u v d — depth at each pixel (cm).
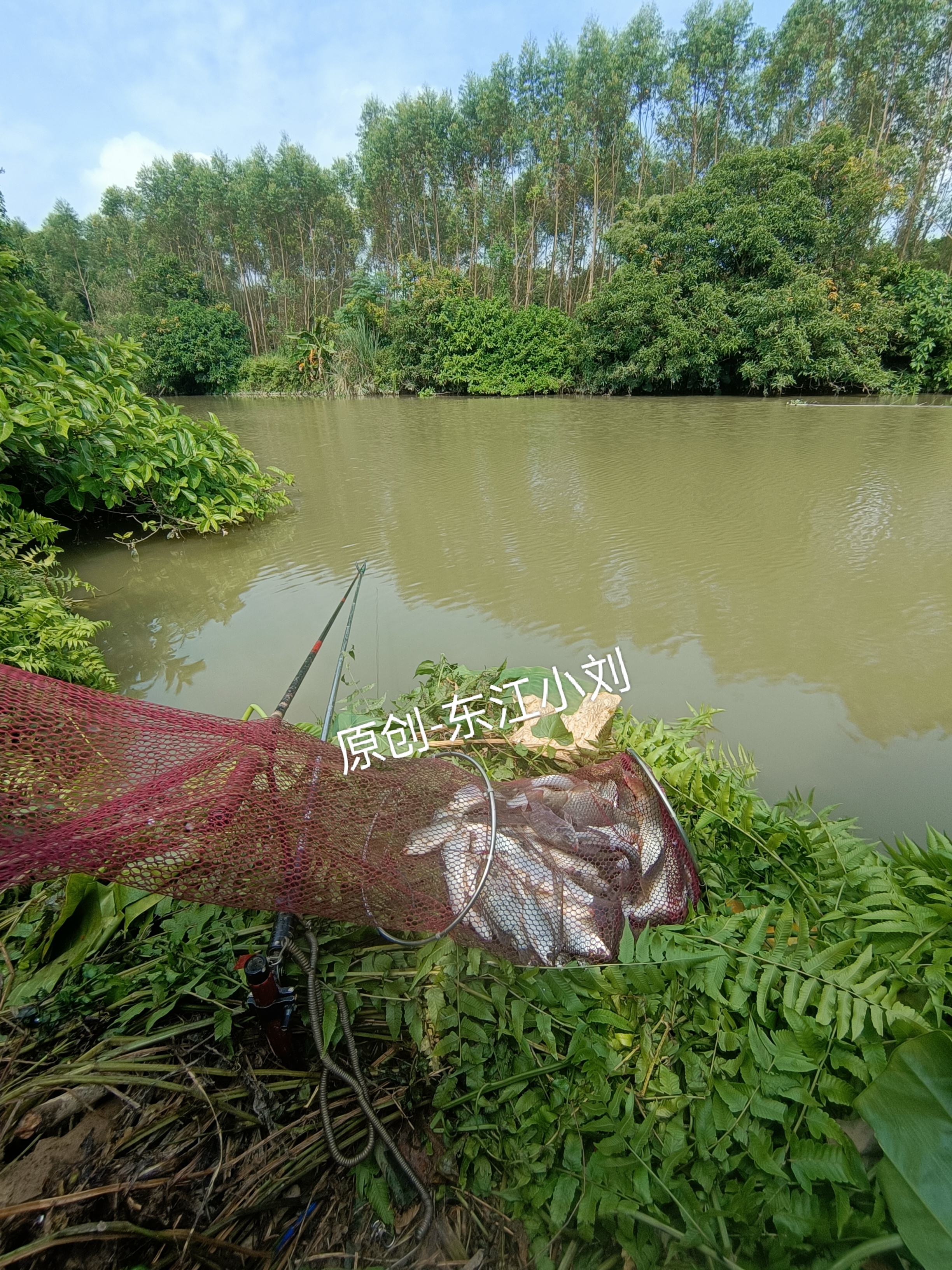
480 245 3027
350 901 171
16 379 559
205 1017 167
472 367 2172
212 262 4003
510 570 526
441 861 183
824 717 323
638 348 1830
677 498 696
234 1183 137
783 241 1680
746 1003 163
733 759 293
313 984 162
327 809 182
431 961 173
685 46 2489
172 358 2662
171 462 634
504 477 831
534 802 202
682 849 187
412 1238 132
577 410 1535
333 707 302
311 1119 148
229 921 188
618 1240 125
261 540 635
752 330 1659
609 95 2516
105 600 505
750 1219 126
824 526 588
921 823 257
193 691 374
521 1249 130
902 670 360
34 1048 159
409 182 3061
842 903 188
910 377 1689
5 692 172
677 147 2639
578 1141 139
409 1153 145
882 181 1795
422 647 408
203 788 166
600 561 531
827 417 1220
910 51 2194
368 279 2795
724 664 373
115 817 153
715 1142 137
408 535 627
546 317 2141
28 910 196
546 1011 163
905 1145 125
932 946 168
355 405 1962
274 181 3422
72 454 583
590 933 173
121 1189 133
